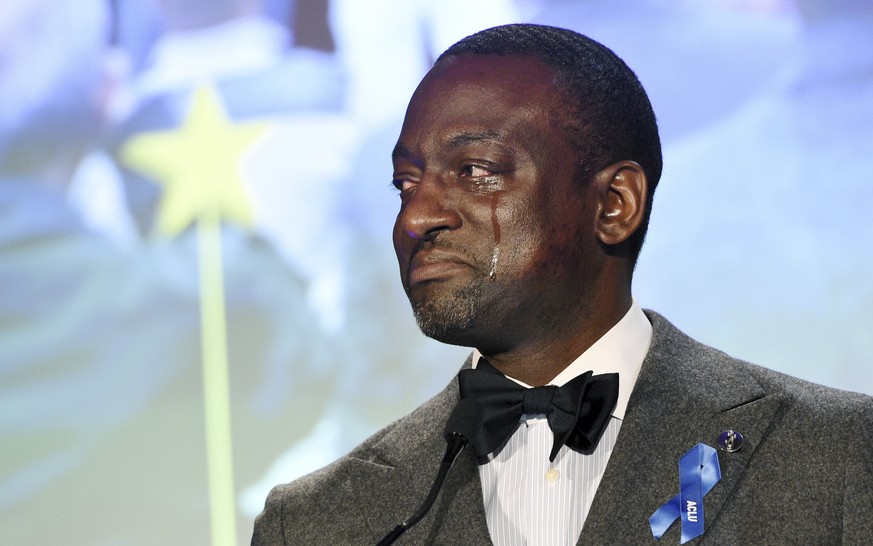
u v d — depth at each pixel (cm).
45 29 1139
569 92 493
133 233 1110
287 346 1081
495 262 471
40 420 1080
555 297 485
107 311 1099
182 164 1116
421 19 1101
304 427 1068
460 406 480
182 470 1068
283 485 538
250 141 1110
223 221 1102
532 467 489
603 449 482
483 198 475
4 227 1114
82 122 1130
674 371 493
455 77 496
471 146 478
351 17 1109
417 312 480
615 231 496
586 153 491
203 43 1129
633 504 454
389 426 550
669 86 1070
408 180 496
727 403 476
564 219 482
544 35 515
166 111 1126
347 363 1075
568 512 474
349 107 1104
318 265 1088
